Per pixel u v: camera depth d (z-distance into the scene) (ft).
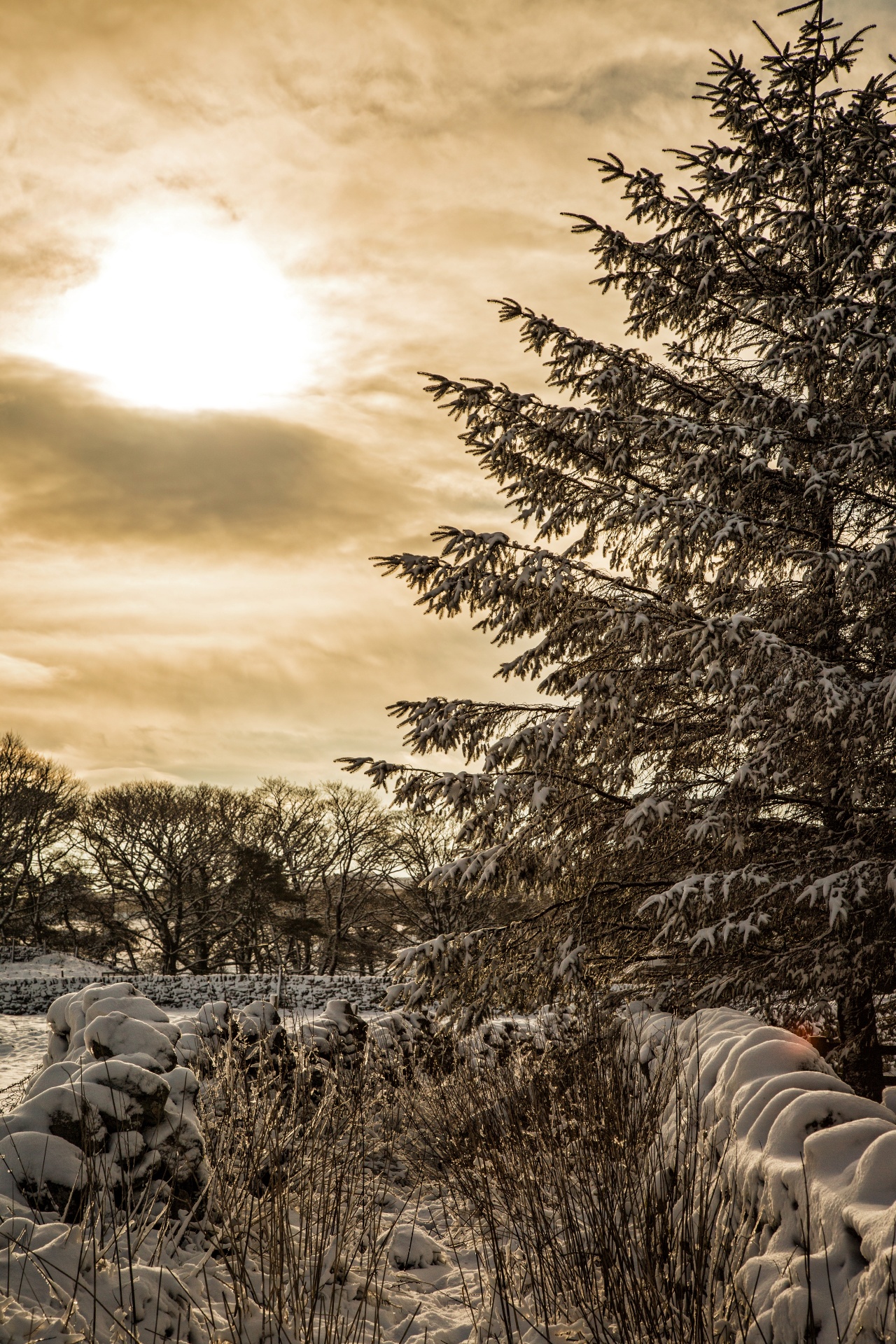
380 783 22.89
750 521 20.84
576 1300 10.22
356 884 127.03
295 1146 13.79
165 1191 11.37
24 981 92.89
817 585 22.27
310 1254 11.46
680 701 23.15
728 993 20.71
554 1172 12.50
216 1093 14.52
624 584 23.34
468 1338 10.30
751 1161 9.84
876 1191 7.80
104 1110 11.46
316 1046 20.40
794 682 19.06
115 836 123.95
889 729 19.84
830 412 22.24
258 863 123.54
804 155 23.36
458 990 22.38
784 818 22.43
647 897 21.75
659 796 21.49
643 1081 15.38
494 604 23.61
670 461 23.44
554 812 22.15
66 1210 9.90
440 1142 17.08
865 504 23.04
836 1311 7.39
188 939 123.44
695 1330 8.98
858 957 19.15
